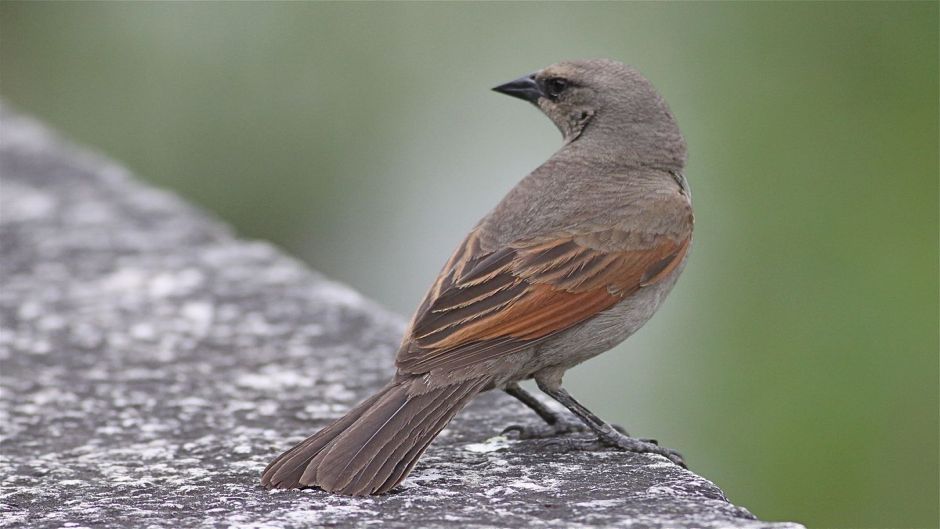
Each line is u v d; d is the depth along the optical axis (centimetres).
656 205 856
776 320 1384
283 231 1623
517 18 1655
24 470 766
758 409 1330
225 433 841
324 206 1617
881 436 1310
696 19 1570
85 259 1254
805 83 1505
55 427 852
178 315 1098
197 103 1659
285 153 1633
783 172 1465
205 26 1659
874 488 1294
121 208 1435
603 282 815
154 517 668
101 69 1722
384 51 1641
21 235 1330
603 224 835
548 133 1647
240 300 1137
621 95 933
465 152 1633
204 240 1334
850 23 1500
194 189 1655
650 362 1375
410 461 710
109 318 1088
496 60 1647
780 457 1303
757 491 1303
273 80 1641
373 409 737
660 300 857
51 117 1762
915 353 1346
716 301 1409
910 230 1413
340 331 1059
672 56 1573
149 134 1680
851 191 1443
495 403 897
